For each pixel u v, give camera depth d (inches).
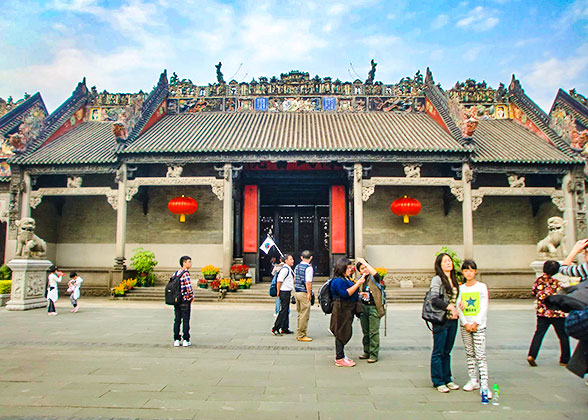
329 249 1138.0
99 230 1138.0
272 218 1181.1
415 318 650.2
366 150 927.7
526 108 1165.1
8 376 311.0
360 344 440.8
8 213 976.3
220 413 238.1
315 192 1166.3
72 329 525.3
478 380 294.7
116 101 1240.8
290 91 1230.3
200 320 616.1
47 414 235.1
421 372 327.6
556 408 247.9
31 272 749.9
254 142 973.8
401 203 1023.6
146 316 653.3
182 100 1229.7
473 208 949.8
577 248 298.7
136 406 248.4
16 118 1171.3
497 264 1111.6
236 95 1231.5
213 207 1128.8
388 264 1106.7
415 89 1231.5
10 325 557.6
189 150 932.6
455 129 1024.2
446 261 287.7
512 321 612.4
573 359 238.5
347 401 259.1
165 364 349.4
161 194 1140.5
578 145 979.9
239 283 937.5
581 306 235.5
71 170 967.0
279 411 241.3
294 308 790.5
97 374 317.4
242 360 365.4
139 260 964.6
